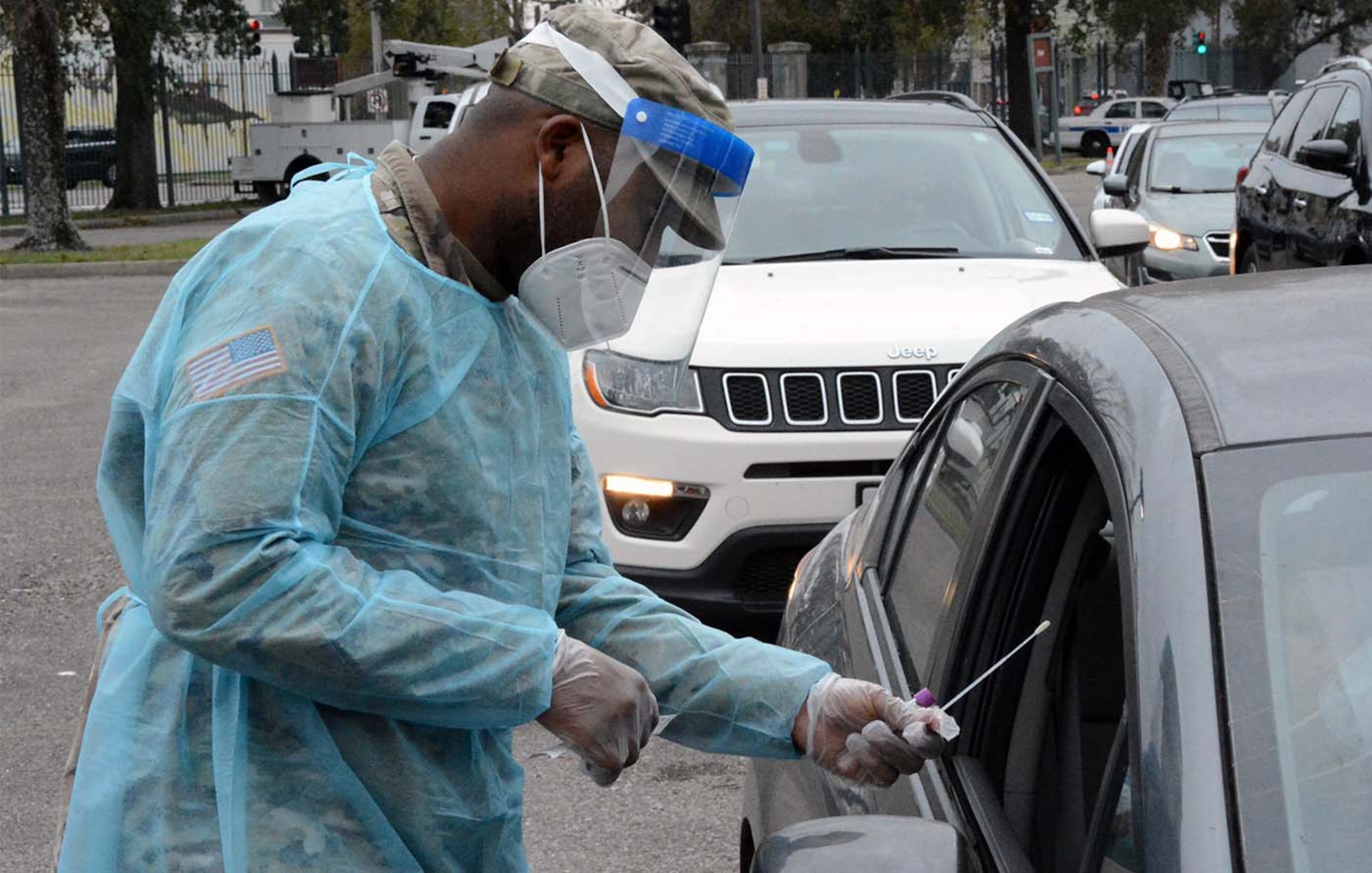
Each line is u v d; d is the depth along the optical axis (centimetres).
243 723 199
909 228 687
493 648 194
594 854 462
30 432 1099
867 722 225
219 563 184
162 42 3866
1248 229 1207
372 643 187
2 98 4169
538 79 202
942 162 725
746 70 4762
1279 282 235
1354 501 181
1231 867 157
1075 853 234
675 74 205
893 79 5034
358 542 198
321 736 200
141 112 3803
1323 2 6144
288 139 3772
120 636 206
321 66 4400
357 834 202
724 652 232
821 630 321
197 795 201
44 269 2234
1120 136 5009
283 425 186
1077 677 247
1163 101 5028
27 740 551
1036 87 3897
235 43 4022
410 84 4112
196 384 188
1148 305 234
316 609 185
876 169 718
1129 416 203
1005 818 224
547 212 204
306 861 200
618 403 556
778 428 548
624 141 202
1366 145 988
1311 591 175
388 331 194
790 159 721
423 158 205
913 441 332
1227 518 181
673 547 552
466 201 203
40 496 912
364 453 196
